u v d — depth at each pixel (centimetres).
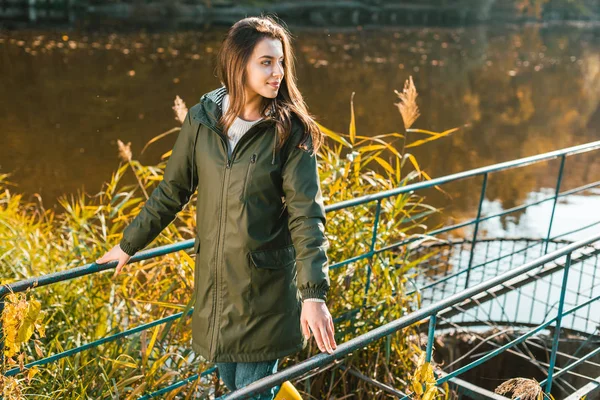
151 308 367
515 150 1230
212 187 208
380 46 2408
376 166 1014
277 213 208
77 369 300
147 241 226
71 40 2002
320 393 340
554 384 451
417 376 212
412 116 381
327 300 341
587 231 848
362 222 363
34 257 431
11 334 196
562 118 1526
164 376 286
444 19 3797
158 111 1264
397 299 346
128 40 2083
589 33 3628
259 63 197
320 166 387
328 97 1484
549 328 481
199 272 215
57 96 1330
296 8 3297
